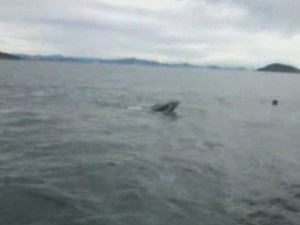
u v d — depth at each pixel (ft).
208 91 295.48
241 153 79.61
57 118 111.04
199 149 81.30
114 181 53.31
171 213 43.32
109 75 484.33
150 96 215.51
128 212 42.78
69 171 56.95
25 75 352.49
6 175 53.11
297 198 51.34
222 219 42.80
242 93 291.79
